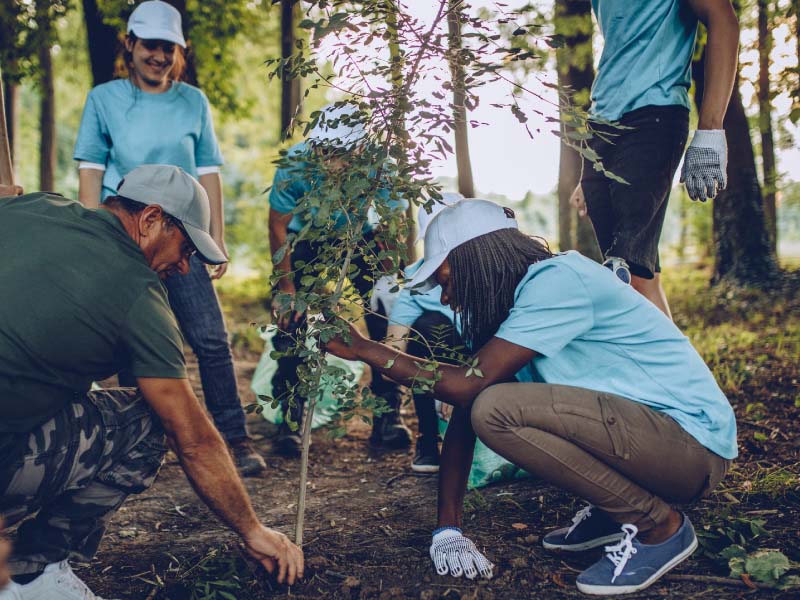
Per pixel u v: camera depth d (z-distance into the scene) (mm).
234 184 16156
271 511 3338
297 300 2430
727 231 10148
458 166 4586
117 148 3715
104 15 5816
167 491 3596
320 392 2488
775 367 5305
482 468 3393
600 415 2309
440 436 3932
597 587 2365
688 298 9727
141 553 2863
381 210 2482
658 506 2385
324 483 3717
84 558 2379
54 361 2029
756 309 8633
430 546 2758
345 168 2516
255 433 4684
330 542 2896
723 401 2453
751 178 10008
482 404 2350
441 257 2473
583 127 2326
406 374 2424
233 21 8164
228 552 2812
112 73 5961
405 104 2389
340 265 2617
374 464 3984
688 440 2357
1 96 3129
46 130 10000
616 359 2432
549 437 2322
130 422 2312
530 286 2387
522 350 2352
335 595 2461
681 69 3195
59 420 2145
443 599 2400
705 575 2439
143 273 2150
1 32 6164
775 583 2322
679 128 3191
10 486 2092
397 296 3697
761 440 3639
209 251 2369
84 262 2061
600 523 2668
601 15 3334
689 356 2457
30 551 2227
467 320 2535
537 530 2896
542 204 17875
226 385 3861
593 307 2377
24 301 1994
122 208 2299
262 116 16734
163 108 3766
